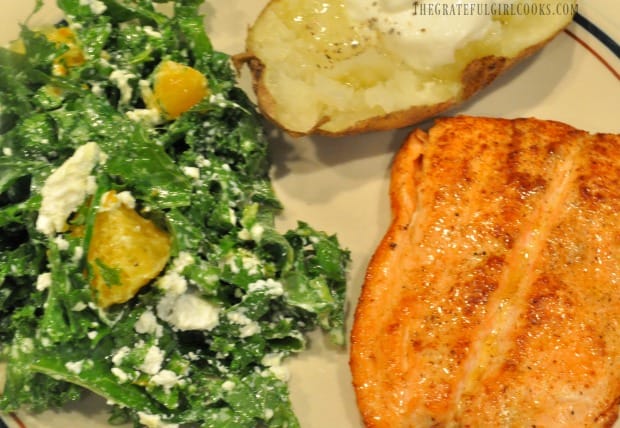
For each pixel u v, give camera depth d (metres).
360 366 0.34
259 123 0.38
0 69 0.36
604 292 0.33
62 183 0.33
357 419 0.35
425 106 0.36
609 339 0.33
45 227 0.33
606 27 0.39
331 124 0.36
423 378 0.33
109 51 0.37
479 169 0.35
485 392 0.32
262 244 0.35
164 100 0.35
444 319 0.33
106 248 0.33
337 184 0.38
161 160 0.34
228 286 0.35
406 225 0.35
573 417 0.32
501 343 0.33
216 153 0.36
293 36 0.36
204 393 0.34
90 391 0.35
